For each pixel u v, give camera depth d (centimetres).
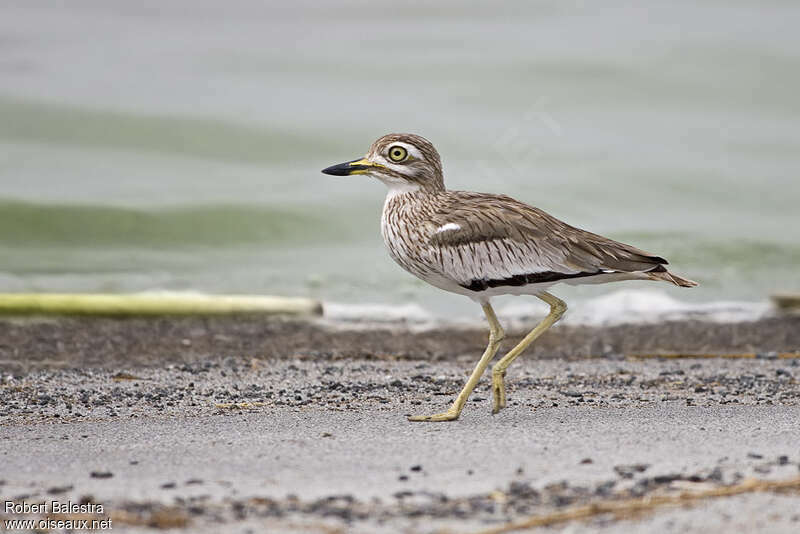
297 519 643
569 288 1700
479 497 685
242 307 1461
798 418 903
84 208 1945
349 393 1050
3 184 2041
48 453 798
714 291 1678
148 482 720
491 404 988
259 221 1972
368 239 1944
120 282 1677
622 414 928
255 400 1011
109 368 1192
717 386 1087
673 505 663
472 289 941
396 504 672
